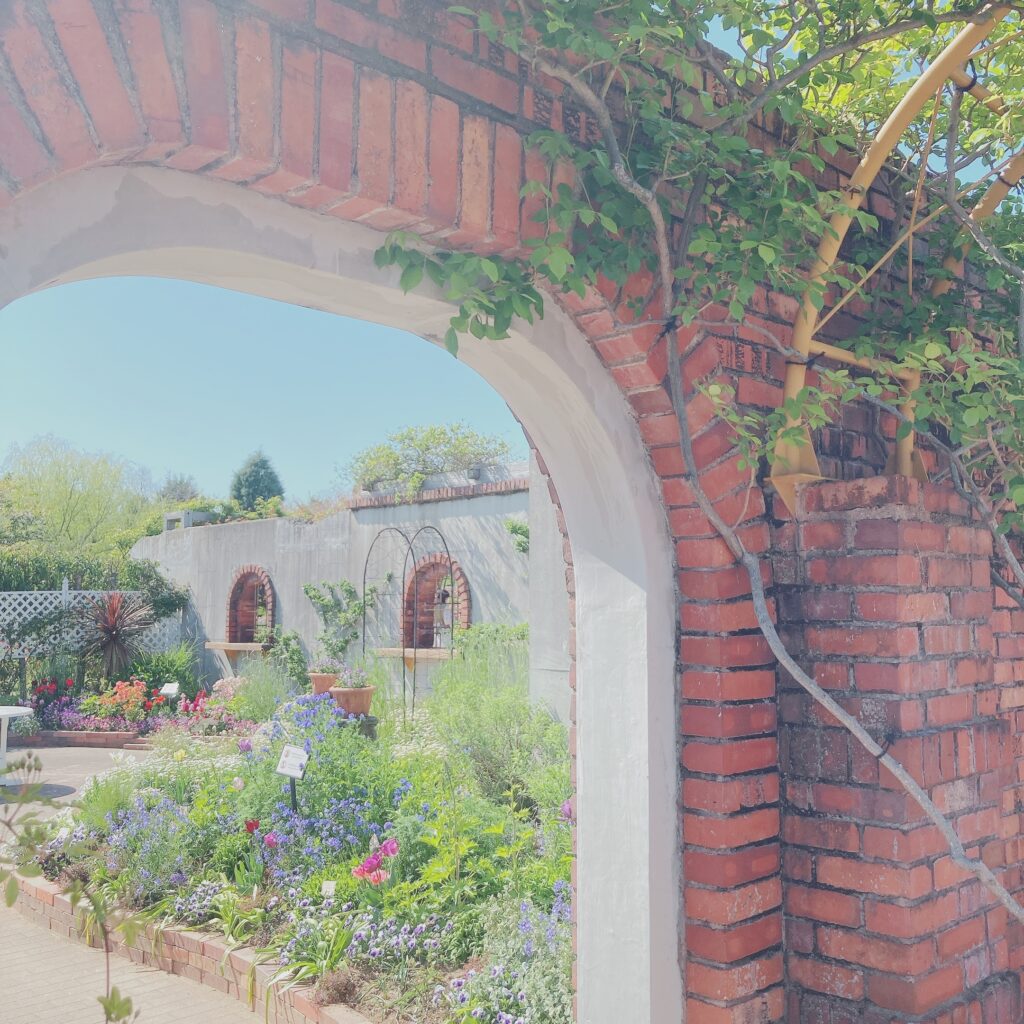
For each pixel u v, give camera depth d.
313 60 1.84
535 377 2.54
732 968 2.43
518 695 8.34
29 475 29.22
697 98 2.59
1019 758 3.23
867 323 2.99
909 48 3.12
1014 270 2.67
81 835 6.41
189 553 19.69
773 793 2.58
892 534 2.42
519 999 3.89
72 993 5.09
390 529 14.02
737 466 2.52
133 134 1.59
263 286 2.12
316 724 6.99
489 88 2.15
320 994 4.33
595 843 2.65
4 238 1.58
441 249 2.19
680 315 2.38
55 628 16.56
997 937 2.61
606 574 2.66
